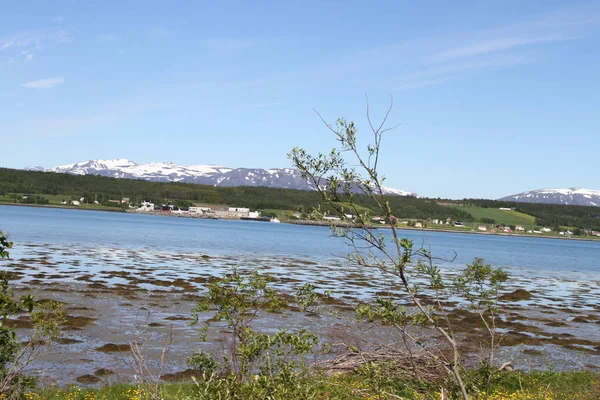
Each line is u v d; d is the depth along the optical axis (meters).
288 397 6.76
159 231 127.25
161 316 28.08
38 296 31.55
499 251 129.38
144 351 20.84
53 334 10.50
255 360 7.70
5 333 7.81
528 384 16.20
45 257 54.81
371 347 13.56
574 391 15.73
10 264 46.69
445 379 8.24
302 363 9.04
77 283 38.00
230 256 71.06
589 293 51.84
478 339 24.80
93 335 22.95
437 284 6.91
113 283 39.34
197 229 152.50
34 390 13.46
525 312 36.28
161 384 14.72
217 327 25.73
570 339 28.03
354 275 54.75
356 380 11.32
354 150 5.91
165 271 49.25
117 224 146.38
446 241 170.38
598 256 136.50
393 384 8.45
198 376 17.75
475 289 8.34
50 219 146.12
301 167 5.97
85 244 76.06
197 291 37.75
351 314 29.73
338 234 6.01
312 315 28.89
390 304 7.20
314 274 53.72
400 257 6.09
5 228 97.56
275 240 121.38
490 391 13.16
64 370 17.88
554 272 76.12
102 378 17.09
